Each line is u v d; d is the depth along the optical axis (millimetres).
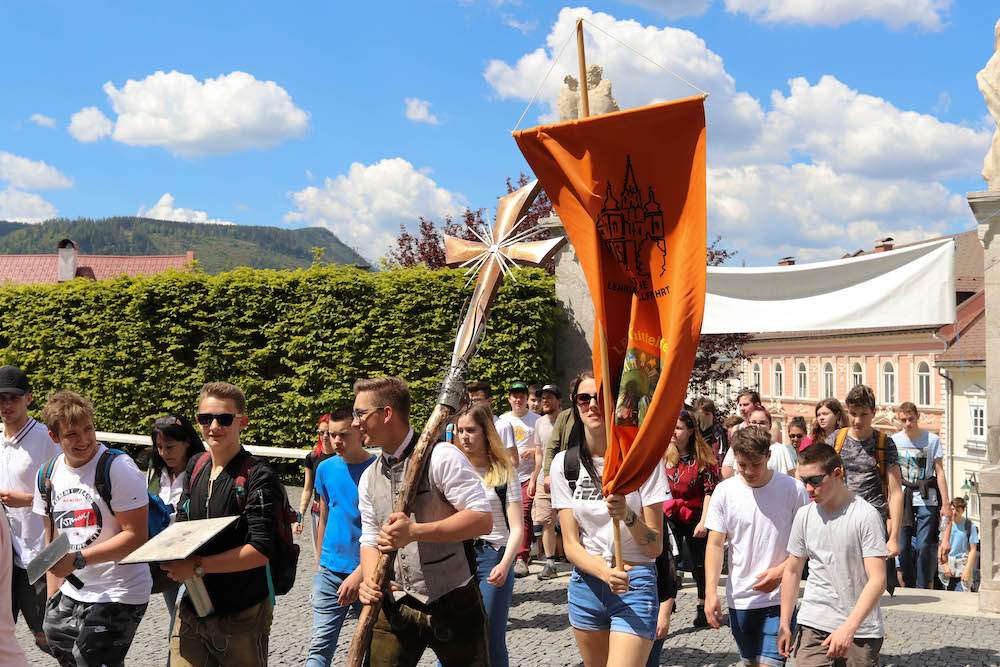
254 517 4035
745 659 4816
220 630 4043
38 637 5703
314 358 15570
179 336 16281
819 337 52625
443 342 14938
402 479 3881
